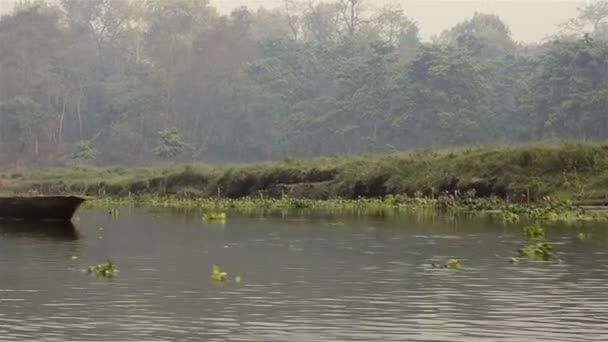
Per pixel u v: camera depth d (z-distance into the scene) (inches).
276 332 383.9
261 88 3535.9
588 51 2896.2
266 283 508.7
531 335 376.2
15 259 627.8
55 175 2158.0
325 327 392.5
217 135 3651.6
